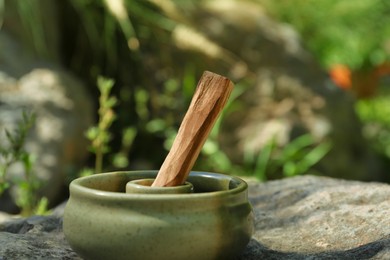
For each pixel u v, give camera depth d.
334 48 7.57
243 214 1.70
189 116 1.72
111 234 1.60
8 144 4.11
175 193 1.68
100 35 5.32
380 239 1.86
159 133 5.30
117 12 4.74
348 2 7.50
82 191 1.66
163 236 1.58
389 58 8.02
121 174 1.87
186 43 4.71
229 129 5.45
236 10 5.96
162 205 1.59
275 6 7.05
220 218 1.63
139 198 1.60
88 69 5.46
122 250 1.60
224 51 5.61
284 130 5.37
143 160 5.24
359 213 2.07
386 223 1.96
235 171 5.26
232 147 5.38
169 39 5.40
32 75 4.76
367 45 7.60
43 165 4.22
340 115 5.67
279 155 5.26
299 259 1.82
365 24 7.66
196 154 1.73
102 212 1.62
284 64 5.80
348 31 7.62
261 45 5.80
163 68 5.47
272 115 5.50
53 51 5.23
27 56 4.93
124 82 5.41
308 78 5.79
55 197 4.30
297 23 7.30
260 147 5.30
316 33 7.57
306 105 5.59
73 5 5.28
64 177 4.38
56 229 2.18
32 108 4.47
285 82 5.66
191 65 5.51
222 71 5.58
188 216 1.60
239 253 1.72
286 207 2.27
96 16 5.26
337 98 5.73
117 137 5.25
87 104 4.89
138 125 5.30
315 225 2.07
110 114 3.26
